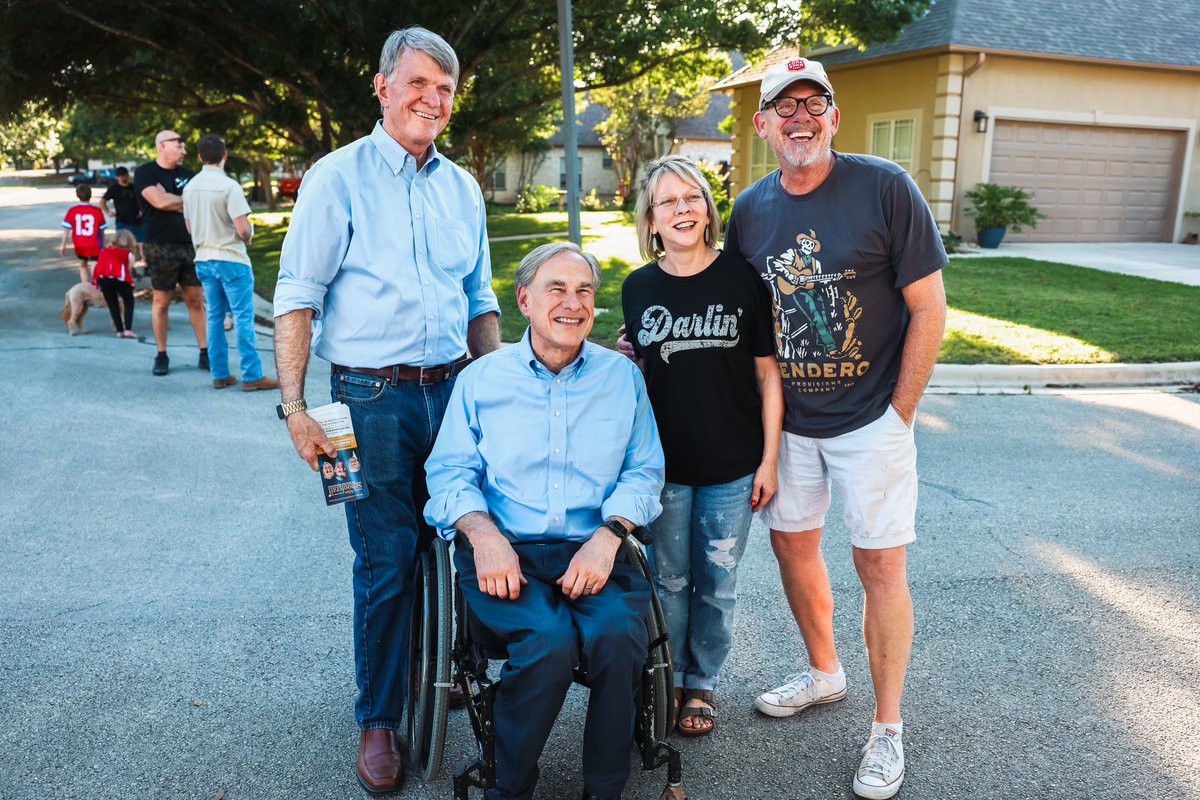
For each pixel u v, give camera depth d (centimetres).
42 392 740
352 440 274
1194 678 326
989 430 642
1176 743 287
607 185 4512
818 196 265
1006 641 354
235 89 1664
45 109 1683
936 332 262
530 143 3434
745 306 275
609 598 248
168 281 793
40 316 1141
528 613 244
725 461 282
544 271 264
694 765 282
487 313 318
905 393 267
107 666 333
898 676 273
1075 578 409
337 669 334
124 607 379
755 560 437
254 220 2953
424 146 280
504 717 238
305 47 1370
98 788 266
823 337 271
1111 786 267
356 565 284
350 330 277
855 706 315
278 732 296
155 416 674
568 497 271
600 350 279
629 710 239
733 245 289
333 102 1402
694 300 275
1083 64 1684
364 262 273
